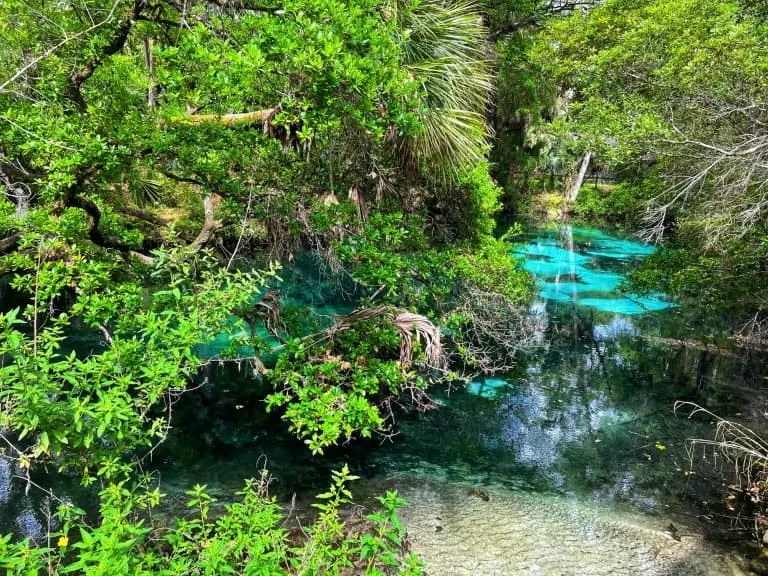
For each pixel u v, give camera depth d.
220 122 3.50
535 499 3.67
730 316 6.92
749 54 4.31
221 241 4.96
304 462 4.08
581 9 9.12
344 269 4.95
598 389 5.59
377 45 2.37
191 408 4.81
